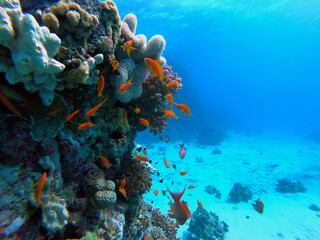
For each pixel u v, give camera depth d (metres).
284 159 18.06
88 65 2.22
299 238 7.15
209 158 16.94
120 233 2.90
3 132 1.66
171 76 4.09
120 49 3.33
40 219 1.74
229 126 39.59
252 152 20.50
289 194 10.77
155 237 4.58
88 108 2.80
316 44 54.06
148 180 3.62
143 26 27.58
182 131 24.98
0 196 1.49
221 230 7.05
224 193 10.66
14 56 1.53
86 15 2.23
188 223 8.00
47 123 2.08
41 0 2.18
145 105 4.06
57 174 2.12
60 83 2.10
